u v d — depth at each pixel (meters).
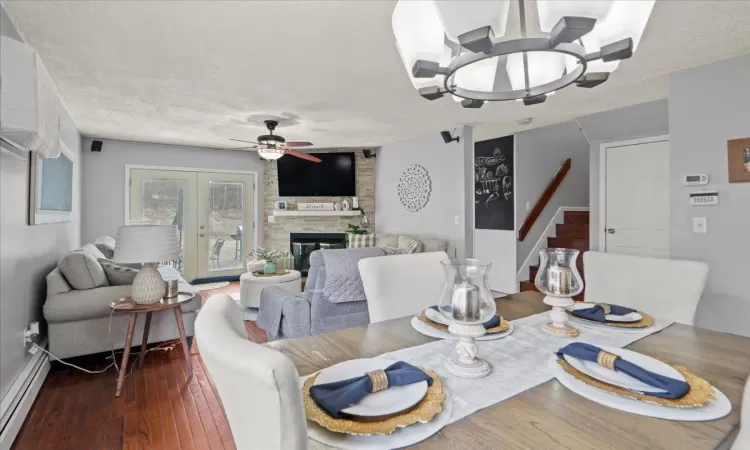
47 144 1.93
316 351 1.24
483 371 1.05
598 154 4.54
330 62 2.54
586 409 0.86
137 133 4.99
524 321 1.55
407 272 1.88
